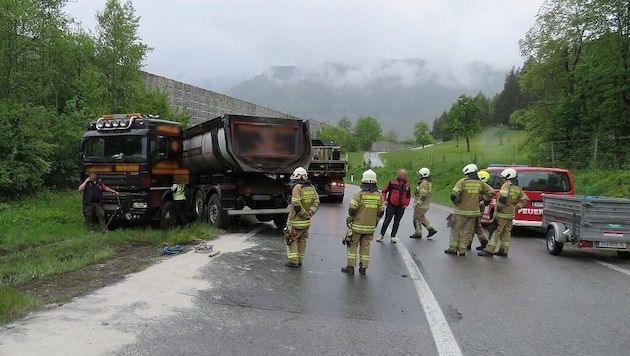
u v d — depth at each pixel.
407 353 4.50
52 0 20.73
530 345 4.79
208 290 6.39
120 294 6.05
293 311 5.66
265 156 12.09
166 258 8.38
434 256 9.50
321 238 11.50
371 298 6.32
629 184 18.02
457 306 6.08
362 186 7.70
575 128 28.61
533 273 8.11
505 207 9.52
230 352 4.39
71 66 22.55
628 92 25.38
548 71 31.81
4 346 4.29
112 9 23.92
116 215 11.84
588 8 26.78
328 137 87.31
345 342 4.73
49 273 7.11
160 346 4.45
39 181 15.88
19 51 17.98
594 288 7.15
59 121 18.81
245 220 14.63
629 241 9.19
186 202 13.66
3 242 9.90
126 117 12.25
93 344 4.42
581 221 9.22
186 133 14.16
